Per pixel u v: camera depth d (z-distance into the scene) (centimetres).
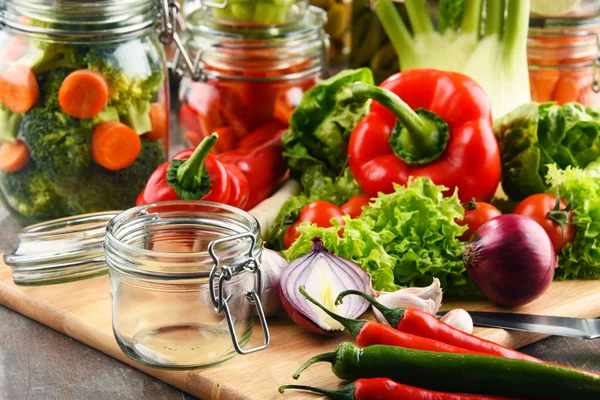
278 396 118
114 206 171
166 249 135
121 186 169
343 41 219
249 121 183
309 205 154
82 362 134
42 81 162
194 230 134
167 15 176
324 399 117
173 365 124
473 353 115
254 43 180
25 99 162
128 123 167
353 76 176
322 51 191
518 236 137
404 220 146
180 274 122
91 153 166
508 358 111
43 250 143
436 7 198
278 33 181
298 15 188
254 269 126
